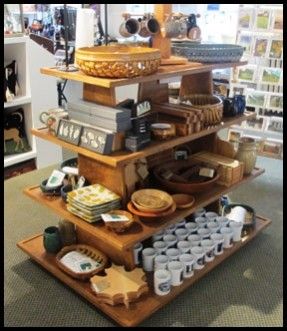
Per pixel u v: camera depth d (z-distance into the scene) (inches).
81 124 73.8
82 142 73.0
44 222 107.0
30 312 75.9
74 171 88.0
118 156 69.7
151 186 88.3
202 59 84.8
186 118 79.4
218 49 85.0
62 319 74.2
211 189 89.2
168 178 86.6
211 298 79.7
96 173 81.4
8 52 136.3
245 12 139.3
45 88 137.6
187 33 86.3
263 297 80.4
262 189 126.0
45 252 88.1
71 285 78.3
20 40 126.9
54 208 79.8
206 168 91.1
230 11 160.2
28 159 139.9
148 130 74.1
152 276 79.1
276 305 78.5
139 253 81.3
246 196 121.7
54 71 74.9
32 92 134.4
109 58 64.7
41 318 74.5
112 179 78.4
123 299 71.8
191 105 87.4
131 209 75.0
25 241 92.7
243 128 150.7
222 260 87.7
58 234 87.1
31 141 141.0
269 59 141.3
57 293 80.6
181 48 85.8
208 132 85.6
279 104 143.2
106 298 72.2
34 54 131.7
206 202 84.6
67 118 77.9
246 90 146.0
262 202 118.4
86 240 87.4
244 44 142.4
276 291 82.2
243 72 145.2
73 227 88.5
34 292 80.8
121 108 71.8
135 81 68.2
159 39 81.3
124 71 65.8
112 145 70.4
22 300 78.8
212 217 95.2
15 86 134.0
